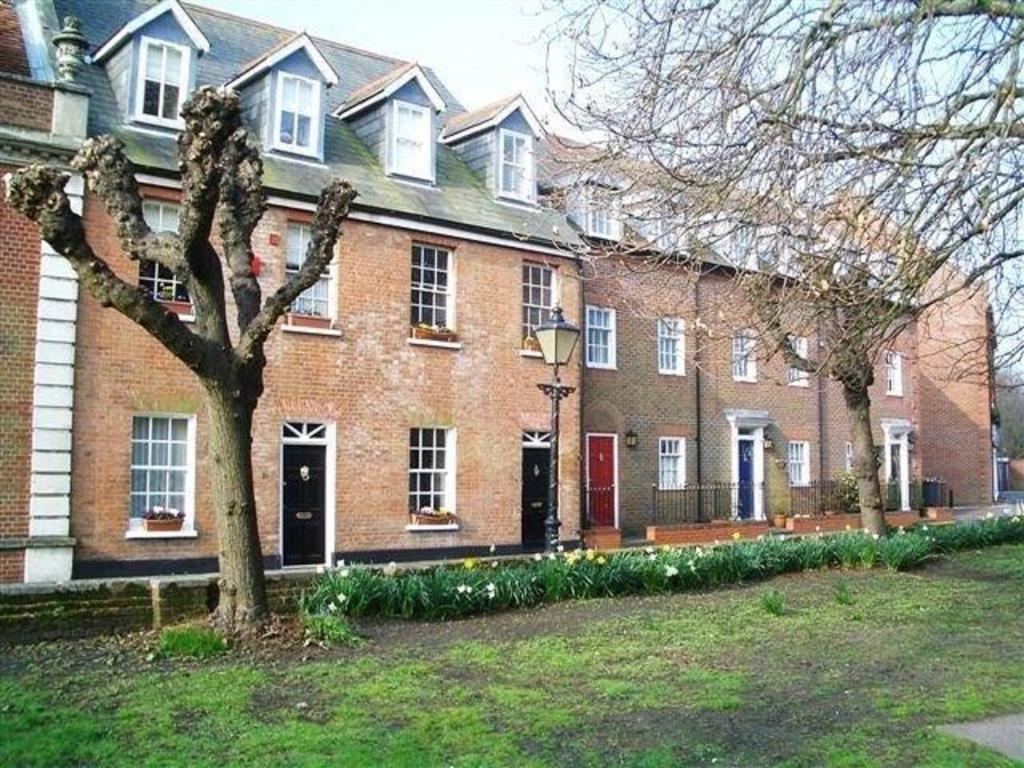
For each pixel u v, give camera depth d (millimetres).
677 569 13695
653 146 8031
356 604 10852
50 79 15148
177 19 17203
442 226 19453
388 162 19625
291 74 18453
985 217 7023
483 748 6141
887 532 18922
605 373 24062
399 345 18812
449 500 19391
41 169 8133
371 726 6586
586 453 23438
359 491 18062
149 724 6562
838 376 12297
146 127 16719
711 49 7586
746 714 7020
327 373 17812
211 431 9508
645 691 7680
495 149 21219
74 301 14953
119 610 9539
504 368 20406
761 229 8266
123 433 15492
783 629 10609
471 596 11461
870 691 7727
